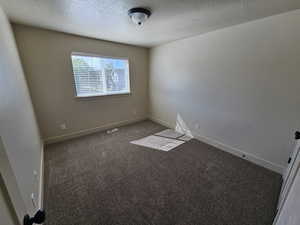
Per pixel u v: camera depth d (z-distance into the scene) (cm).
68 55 264
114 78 342
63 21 199
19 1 144
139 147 262
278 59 174
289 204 82
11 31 190
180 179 181
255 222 128
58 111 274
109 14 176
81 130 311
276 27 171
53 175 186
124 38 284
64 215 133
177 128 340
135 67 368
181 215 134
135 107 397
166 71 341
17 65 175
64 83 270
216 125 257
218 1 144
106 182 176
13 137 96
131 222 128
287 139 179
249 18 182
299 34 157
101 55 303
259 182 175
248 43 196
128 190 164
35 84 241
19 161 100
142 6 156
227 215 134
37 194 137
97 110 327
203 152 245
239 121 223
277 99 181
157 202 148
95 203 146
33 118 208
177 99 327
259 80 193
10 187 40
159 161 220
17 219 41
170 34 255
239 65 210
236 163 213
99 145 269
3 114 82
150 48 372
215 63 240
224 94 236
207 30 233
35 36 228
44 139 267
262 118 198
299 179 81
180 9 161
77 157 229
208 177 185
